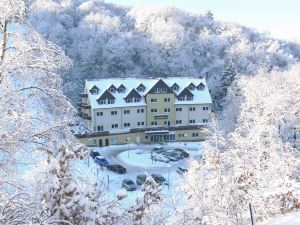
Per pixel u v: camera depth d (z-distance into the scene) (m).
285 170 23.31
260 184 16.33
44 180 8.90
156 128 62.53
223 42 112.69
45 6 109.38
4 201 7.84
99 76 90.94
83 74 90.12
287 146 29.86
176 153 53.41
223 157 19.67
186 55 102.06
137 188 40.28
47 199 8.15
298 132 43.72
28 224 6.91
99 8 129.25
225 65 102.06
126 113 62.84
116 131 60.56
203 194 14.73
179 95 65.38
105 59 93.44
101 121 61.38
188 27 125.62
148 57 98.31
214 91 78.12
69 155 8.47
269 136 30.55
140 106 63.44
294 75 55.22
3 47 9.98
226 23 136.38
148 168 48.75
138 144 61.28
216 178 13.66
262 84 41.41
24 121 8.89
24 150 9.15
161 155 53.06
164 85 64.12
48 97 10.02
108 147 58.84
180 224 10.89
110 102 61.84
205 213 12.88
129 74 93.25
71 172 9.27
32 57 9.81
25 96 9.77
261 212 14.37
